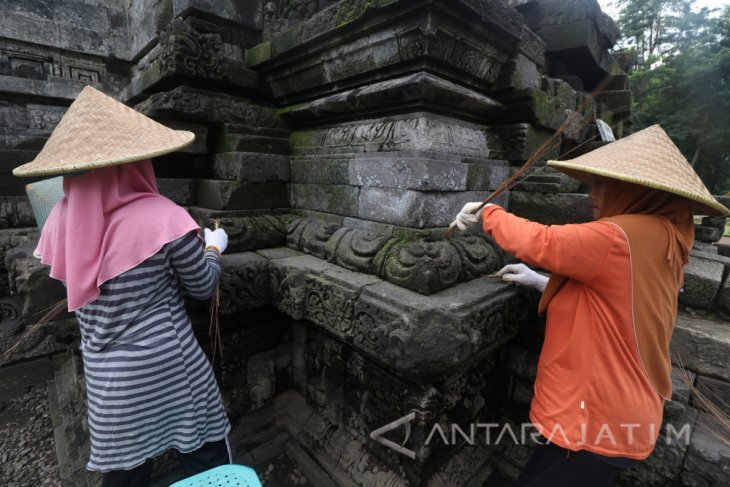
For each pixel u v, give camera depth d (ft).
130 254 3.62
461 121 6.51
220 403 4.65
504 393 7.15
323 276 5.69
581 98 9.49
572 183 7.62
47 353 9.42
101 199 3.62
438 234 5.60
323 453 6.86
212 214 6.80
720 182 44.11
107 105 3.91
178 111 6.59
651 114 40.70
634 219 3.37
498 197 7.04
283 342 7.66
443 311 4.29
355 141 6.55
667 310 3.44
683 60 37.42
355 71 6.30
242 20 7.63
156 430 4.00
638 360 3.41
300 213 7.64
